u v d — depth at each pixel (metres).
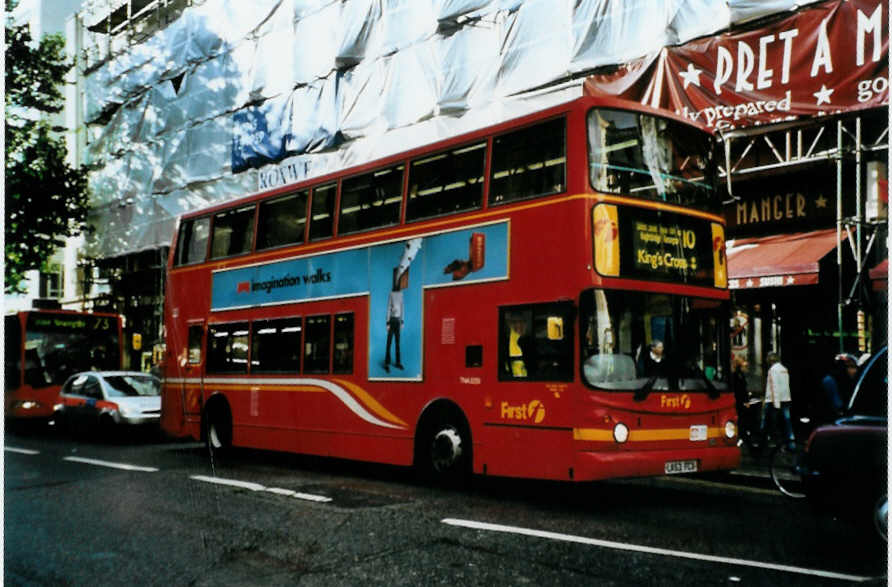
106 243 32.78
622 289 8.88
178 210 29.20
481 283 9.85
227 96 27.45
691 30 15.28
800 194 15.14
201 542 7.35
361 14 22.86
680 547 6.95
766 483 10.60
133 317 31.25
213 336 14.60
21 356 22.12
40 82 27.81
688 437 9.09
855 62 13.11
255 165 26.14
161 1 31.67
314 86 24.23
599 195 8.91
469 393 9.84
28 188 27.23
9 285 27.78
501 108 18.77
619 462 8.58
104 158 33.09
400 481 11.16
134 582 6.12
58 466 12.80
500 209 9.74
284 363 12.86
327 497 9.69
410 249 10.90
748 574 6.02
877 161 13.68
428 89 20.58
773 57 14.07
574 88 17.22
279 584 5.99
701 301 9.48
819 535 7.45
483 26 19.52
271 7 25.92
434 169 10.80
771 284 13.73
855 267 13.80
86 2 36.47
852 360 12.17
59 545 7.34
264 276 13.54
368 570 6.32
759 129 14.41
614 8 16.67
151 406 17.88
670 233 9.37
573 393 8.66
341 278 11.98
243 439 13.62
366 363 11.37
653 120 9.53
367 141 22.47
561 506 9.09
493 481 11.13
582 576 6.02
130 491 10.24
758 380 15.70
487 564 6.41
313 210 12.73
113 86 33.00
